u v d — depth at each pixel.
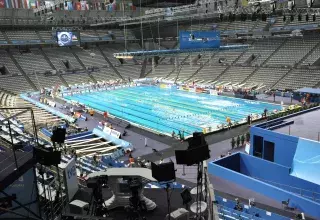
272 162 20.34
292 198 16.56
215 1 39.03
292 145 20.08
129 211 7.34
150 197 8.60
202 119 36.78
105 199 8.48
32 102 46.59
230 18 38.16
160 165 6.80
